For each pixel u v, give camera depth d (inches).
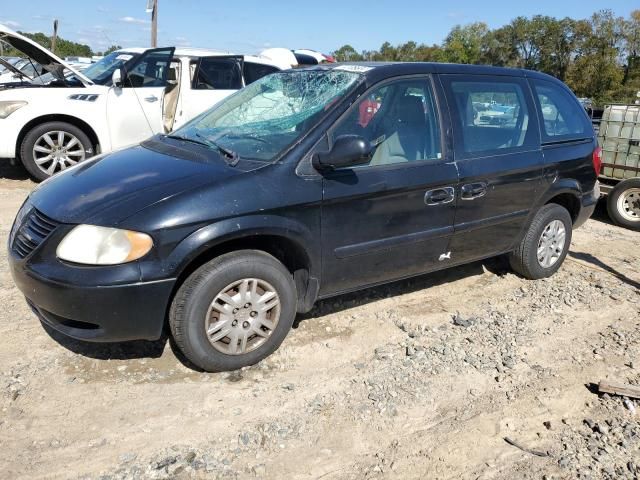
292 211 129.2
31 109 283.4
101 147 301.3
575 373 143.3
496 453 113.7
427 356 145.6
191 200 119.0
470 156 162.7
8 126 280.7
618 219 292.0
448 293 185.2
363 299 174.9
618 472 110.3
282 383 130.2
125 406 118.3
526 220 186.1
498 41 2883.9
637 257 239.3
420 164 151.6
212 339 126.0
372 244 145.5
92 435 109.9
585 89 2476.6
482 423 122.0
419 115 154.6
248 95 167.5
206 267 122.6
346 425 118.0
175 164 133.8
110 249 114.0
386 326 159.5
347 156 126.9
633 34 2461.9
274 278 130.6
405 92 152.9
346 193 136.5
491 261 214.8
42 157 292.4
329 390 129.0
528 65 2829.7
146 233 114.6
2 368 127.6
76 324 121.0
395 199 146.2
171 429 113.0
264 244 136.8
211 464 104.9
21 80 345.7
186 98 326.3
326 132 136.9
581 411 128.6
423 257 159.6
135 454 106.1
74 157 299.1
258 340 133.6
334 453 110.3
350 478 104.7
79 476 100.4
